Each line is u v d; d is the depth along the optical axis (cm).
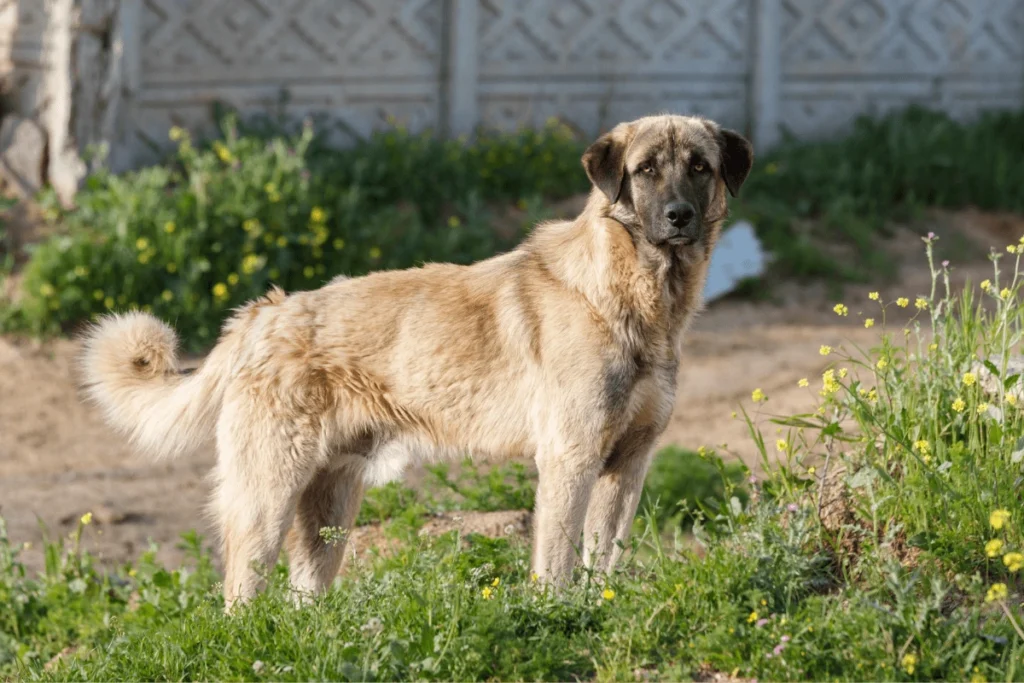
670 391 635
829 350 630
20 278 1309
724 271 1508
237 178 1366
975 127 1878
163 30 1475
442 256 1412
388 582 574
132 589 782
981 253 1630
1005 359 587
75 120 1404
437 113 1678
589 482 611
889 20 1889
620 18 1745
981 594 494
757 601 507
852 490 584
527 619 535
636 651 504
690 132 642
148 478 1027
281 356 649
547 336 620
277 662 520
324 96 1588
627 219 626
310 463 653
